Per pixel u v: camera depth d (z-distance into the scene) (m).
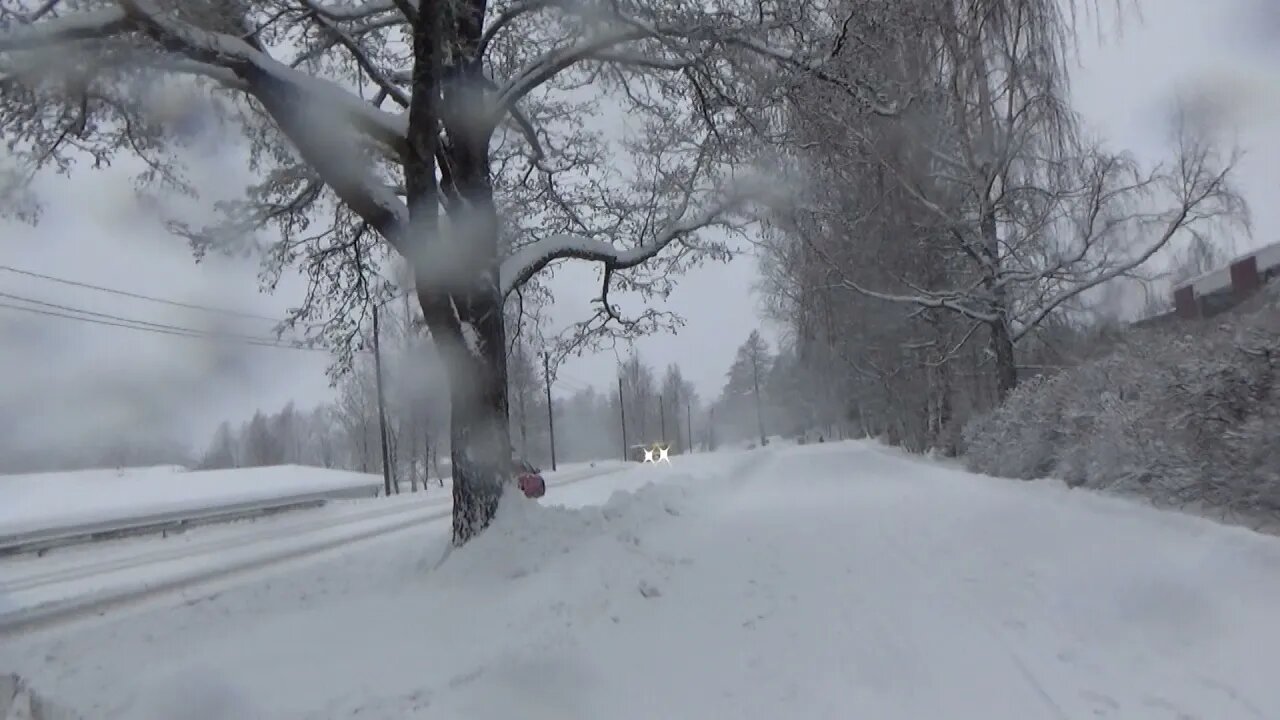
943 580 7.89
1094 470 12.05
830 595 7.55
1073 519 10.45
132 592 13.82
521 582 8.12
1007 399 18.88
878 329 29.80
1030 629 6.13
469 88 9.86
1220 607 6.11
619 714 4.92
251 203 10.86
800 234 12.91
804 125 10.30
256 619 8.12
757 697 5.12
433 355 13.19
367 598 8.40
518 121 12.02
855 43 9.55
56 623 11.27
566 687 5.30
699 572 8.62
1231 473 8.80
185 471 38.22
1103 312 26.95
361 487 39.88
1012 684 5.09
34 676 6.79
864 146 10.98
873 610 6.95
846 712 4.82
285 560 16.61
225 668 6.23
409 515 26.11
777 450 42.97
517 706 5.03
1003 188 21.84
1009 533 10.09
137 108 8.80
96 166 9.43
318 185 11.34
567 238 10.99
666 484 15.87
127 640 7.95
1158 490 10.12
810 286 23.17
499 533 9.03
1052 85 20.38
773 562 9.20
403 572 9.56
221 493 31.64
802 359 37.12
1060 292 23.66
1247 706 4.50
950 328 27.66
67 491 30.02
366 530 21.95
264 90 8.24
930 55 12.46
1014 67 19.98
